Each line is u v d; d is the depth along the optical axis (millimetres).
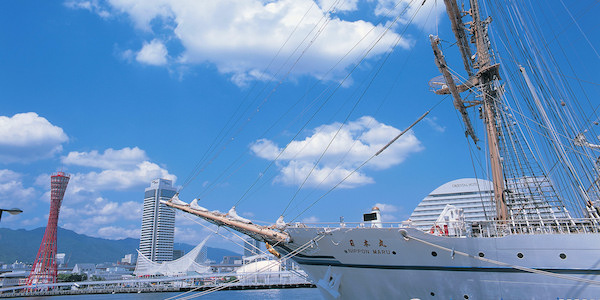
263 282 139875
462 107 27625
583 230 18375
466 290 17703
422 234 18031
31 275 181125
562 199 24672
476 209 71812
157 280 148000
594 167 24250
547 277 16562
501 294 17141
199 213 23234
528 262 16844
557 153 25391
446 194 75938
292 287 141125
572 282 16156
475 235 18734
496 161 25656
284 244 21688
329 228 19875
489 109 26844
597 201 22734
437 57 22547
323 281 20703
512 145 27000
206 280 170750
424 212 76125
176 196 24703
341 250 20016
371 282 19547
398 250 18719
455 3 23719
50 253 187250
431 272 18297
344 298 20359
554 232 18562
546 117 26672
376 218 21781
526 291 16781
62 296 141500
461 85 30062
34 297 136625
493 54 29031
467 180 75688
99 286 171250
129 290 155500
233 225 22125
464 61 27938
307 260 21406
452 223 19016
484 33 29547
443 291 18109
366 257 19500
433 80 30891
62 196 199000
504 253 17203
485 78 28719
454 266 17891
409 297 18844
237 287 136625
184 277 144750
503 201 24734
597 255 15883
